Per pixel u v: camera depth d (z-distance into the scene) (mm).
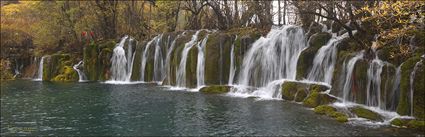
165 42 44594
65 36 60312
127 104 29359
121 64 48094
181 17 66812
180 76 39719
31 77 54344
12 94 35562
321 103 26141
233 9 50469
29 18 70188
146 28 57594
